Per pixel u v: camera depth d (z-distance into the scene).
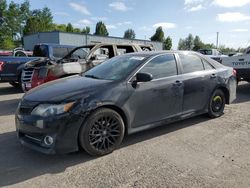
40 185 3.47
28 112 4.11
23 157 4.28
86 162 4.07
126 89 4.48
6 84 12.77
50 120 3.87
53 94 4.16
